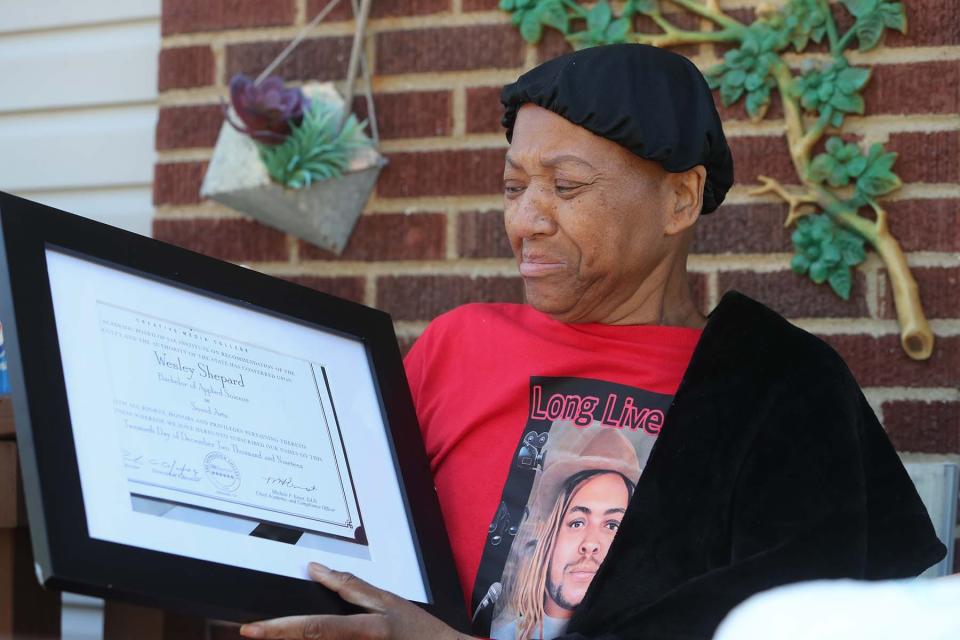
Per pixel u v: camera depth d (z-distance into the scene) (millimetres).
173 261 1422
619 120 1471
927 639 1267
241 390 1423
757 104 2098
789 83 2086
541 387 1592
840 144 2057
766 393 1470
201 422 1358
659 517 1433
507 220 1555
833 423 1434
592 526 1498
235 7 2381
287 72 2348
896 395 2031
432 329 1753
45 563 1152
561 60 1534
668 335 1584
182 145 2398
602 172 1494
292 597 1304
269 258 2344
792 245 2092
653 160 1509
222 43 2389
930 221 2033
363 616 1275
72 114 2590
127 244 1381
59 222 1318
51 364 1233
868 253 2061
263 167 2209
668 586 1404
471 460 1597
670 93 1511
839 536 1365
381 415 1561
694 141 1517
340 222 2264
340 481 1464
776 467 1414
